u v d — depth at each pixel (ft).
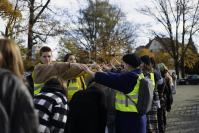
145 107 21.09
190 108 64.95
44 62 21.86
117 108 21.79
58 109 13.48
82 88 21.50
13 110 8.61
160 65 33.88
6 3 100.37
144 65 27.20
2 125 8.43
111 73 20.27
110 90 21.81
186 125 42.52
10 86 8.74
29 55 102.63
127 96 21.39
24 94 8.77
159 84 31.30
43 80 14.23
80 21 174.50
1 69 9.11
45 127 13.20
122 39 176.35
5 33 101.40
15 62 9.85
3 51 9.78
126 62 21.83
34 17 108.06
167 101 34.73
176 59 201.05
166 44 202.80
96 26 176.14
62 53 138.82
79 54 152.56
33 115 8.79
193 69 262.67
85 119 18.48
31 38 106.42
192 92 127.75
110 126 21.89
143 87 21.02
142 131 21.71
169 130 39.06
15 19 102.47
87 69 15.28
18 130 8.55
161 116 31.91
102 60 25.71
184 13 193.98
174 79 47.44
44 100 13.48
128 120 21.56
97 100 18.84
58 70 14.44
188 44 200.85
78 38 164.86
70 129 18.33
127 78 20.54
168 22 191.21
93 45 168.55
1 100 8.63
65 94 14.19
